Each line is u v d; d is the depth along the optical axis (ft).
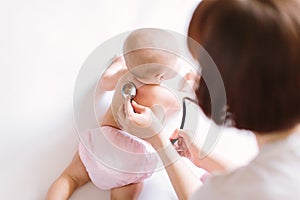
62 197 3.33
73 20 4.04
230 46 1.93
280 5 1.91
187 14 4.19
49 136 3.59
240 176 2.01
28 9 4.02
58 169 3.50
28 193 3.38
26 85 3.73
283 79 1.91
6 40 3.86
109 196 3.46
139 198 3.41
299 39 1.87
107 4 4.15
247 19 1.90
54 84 3.77
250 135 3.59
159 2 4.22
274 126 2.02
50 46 3.90
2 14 3.96
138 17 4.13
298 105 1.97
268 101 1.96
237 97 2.00
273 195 1.88
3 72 3.73
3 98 3.65
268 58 1.88
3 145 3.50
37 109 3.66
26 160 3.48
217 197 2.04
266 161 1.98
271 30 1.87
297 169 1.92
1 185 3.36
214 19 1.98
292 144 2.00
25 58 3.82
